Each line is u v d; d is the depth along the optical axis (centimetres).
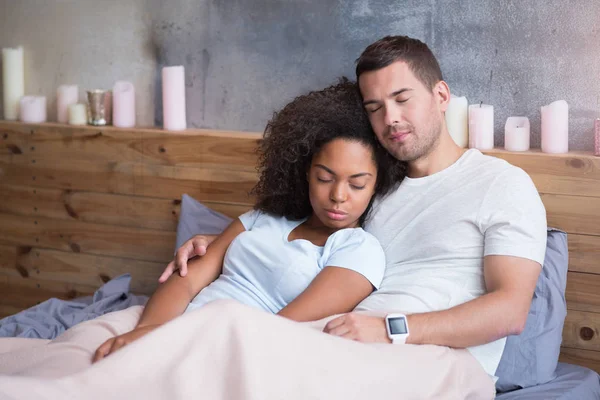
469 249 186
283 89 255
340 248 192
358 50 242
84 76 287
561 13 218
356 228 196
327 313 182
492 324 171
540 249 179
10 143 290
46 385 128
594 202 208
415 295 183
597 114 218
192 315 146
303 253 192
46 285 293
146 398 137
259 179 227
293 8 249
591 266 210
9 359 162
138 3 272
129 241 274
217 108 266
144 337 142
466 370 170
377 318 172
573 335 215
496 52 226
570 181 209
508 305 171
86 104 282
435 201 192
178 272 201
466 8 228
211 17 262
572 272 212
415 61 190
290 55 252
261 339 145
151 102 276
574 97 220
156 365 140
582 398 194
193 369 140
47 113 297
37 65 295
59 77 292
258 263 196
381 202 201
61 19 288
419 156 192
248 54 258
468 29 228
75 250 285
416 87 189
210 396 140
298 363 146
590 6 215
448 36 231
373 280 188
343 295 184
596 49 216
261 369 142
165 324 144
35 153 286
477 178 189
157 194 266
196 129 268
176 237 259
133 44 276
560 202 211
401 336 169
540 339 197
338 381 148
